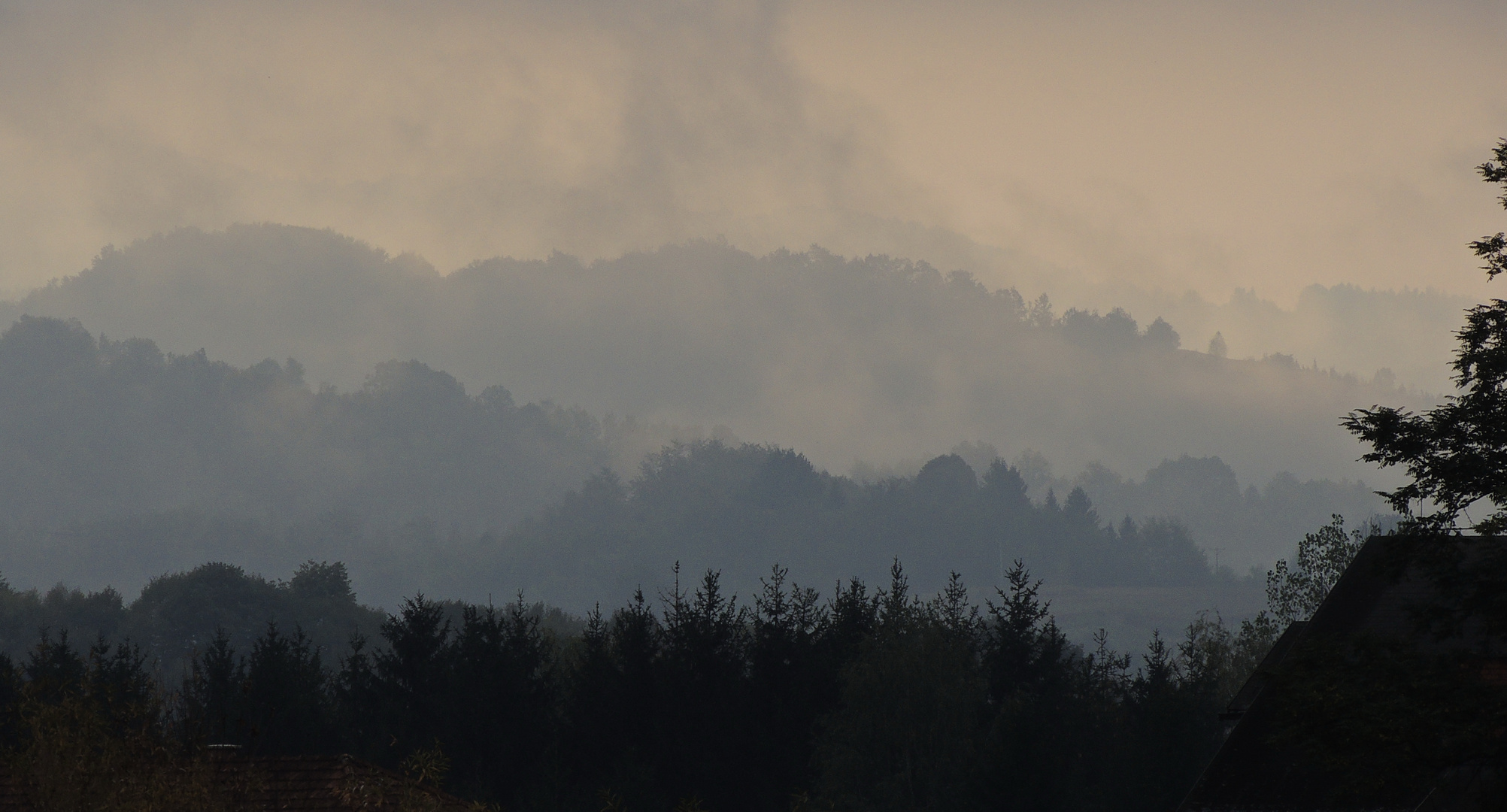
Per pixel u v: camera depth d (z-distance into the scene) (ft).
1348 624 307.58
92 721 222.07
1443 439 209.97
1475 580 204.03
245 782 236.63
